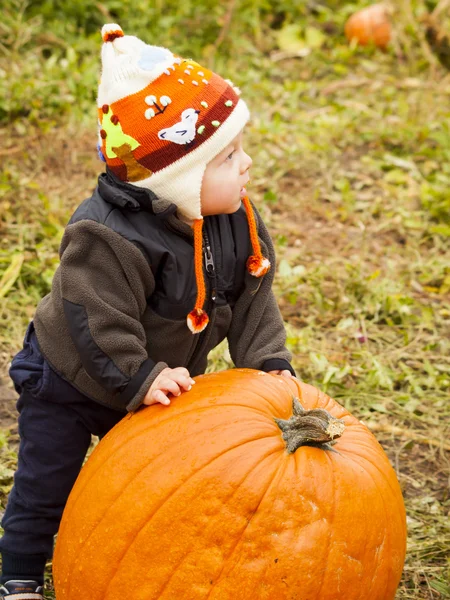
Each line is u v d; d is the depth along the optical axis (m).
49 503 2.58
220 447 2.21
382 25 8.23
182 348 2.58
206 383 2.42
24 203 5.12
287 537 2.13
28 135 5.87
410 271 4.96
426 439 3.70
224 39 7.65
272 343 2.70
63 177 5.50
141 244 2.36
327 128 6.55
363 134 6.49
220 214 2.56
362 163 6.18
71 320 2.36
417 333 4.47
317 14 8.80
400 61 7.81
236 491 2.15
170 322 2.48
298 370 4.06
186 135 2.32
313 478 2.19
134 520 2.20
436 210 5.52
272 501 2.14
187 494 2.17
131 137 2.34
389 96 7.18
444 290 4.84
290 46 8.08
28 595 2.62
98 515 2.26
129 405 2.38
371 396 3.92
